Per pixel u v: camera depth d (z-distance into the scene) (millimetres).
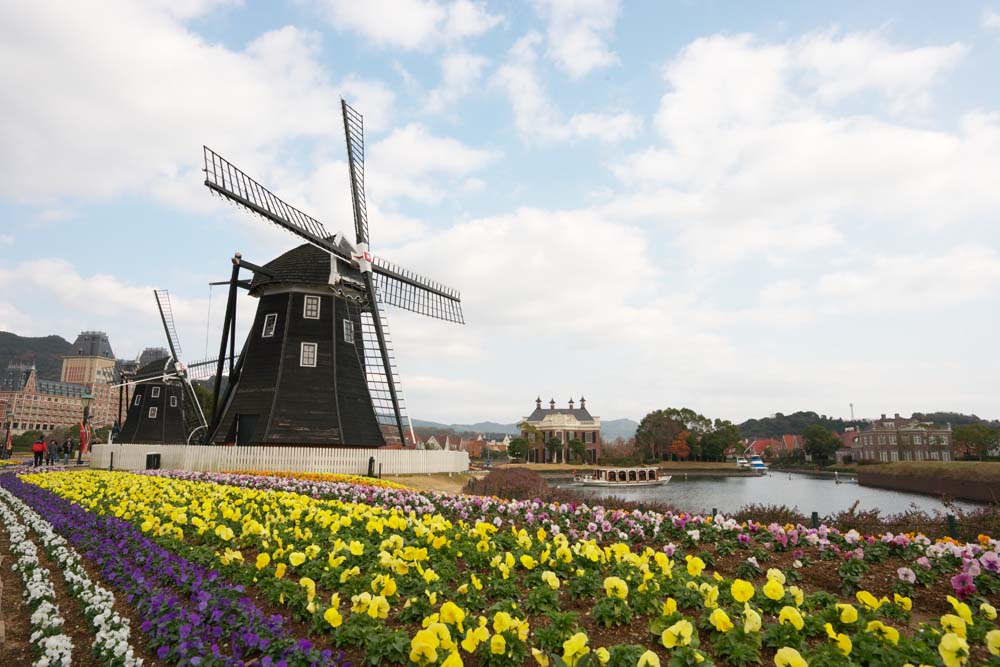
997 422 193250
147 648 6914
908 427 118750
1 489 21422
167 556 10125
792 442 158000
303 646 5859
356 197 34906
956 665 5578
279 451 27953
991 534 15016
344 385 31906
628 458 117562
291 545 10297
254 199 28703
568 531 12898
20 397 146625
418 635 5629
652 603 7574
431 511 15508
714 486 67875
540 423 118438
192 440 41812
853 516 17703
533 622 7586
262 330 32188
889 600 8195
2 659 7145
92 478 21938
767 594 7246
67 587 9906
